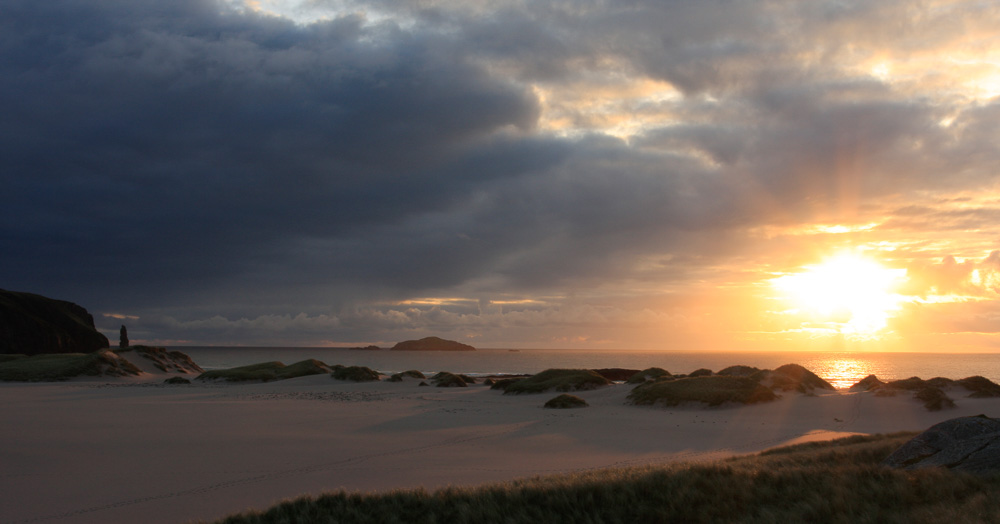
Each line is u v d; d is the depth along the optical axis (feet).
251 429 100.94
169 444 84.74
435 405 148.87
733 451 83.71
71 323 497.46
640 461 75.25
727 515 35.53
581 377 194.80
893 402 142.31
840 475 40.24
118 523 48.75
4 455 73.56
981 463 39.86
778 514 34.22
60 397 157.17
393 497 42.32
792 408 136.98
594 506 38.04
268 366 281.54
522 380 204.64
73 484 61.21
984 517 30.14
